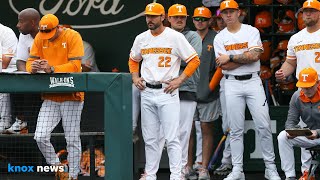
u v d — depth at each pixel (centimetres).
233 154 3231
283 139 3020
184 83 3138
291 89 3622
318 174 3384
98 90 2572
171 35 2967
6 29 3194
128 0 3844
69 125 2848
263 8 3675
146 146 3044
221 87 3347
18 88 2595
